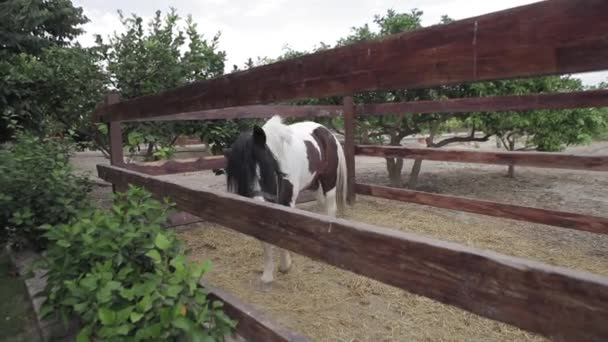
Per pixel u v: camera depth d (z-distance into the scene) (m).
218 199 1.48
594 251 3.09
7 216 2.95
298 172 2.86
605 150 8.40
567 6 0.64
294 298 2.44
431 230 3.68
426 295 0.80
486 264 0.70
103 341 1.20
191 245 3.48
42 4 9.30
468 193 5.25
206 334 1.23
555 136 5.07
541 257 2.98
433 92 5.23
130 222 1.65
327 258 1.02
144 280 1.42
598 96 2.94
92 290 1.31
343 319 2.18
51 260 1.72
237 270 2.91
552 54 0.66
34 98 4.85
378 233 0.88
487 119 5.04
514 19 0.70
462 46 0.78
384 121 5.56
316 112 4.55
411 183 5.73
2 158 3.13
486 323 2.11
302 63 1.16
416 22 5.29
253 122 5.07
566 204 4.49
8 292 2.53
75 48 5.01
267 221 1.23
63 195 3.01
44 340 1.99
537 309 0.64
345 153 4.68
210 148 5.36
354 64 1.01
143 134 4.43
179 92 1.90
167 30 5.01
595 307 0.57
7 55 6.02
